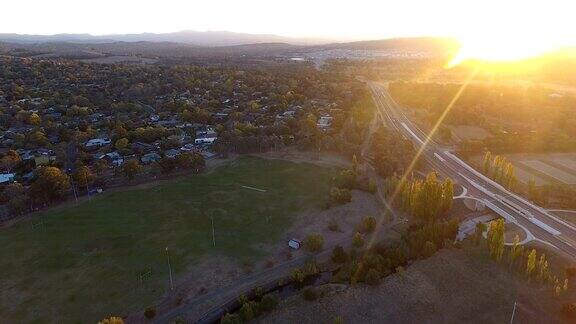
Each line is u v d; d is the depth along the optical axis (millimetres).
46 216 180750
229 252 155125
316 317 121875
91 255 153125
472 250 151250
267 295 126250
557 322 119812
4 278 141000
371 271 135000
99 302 129750
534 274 136375
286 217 179625
